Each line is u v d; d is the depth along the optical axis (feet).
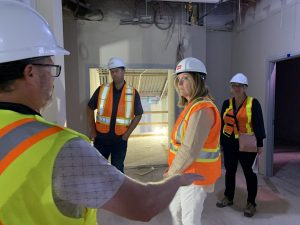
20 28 1.94
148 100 21.62
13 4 2.04
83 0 12.48
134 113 9.13
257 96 12.62
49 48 2.07
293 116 19.48
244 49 13.84
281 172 12.47
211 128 4.72
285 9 10.48
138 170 13.00
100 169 1.88
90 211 2.18
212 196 9.73
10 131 1.79
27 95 1.99
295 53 9.95
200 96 4.75
